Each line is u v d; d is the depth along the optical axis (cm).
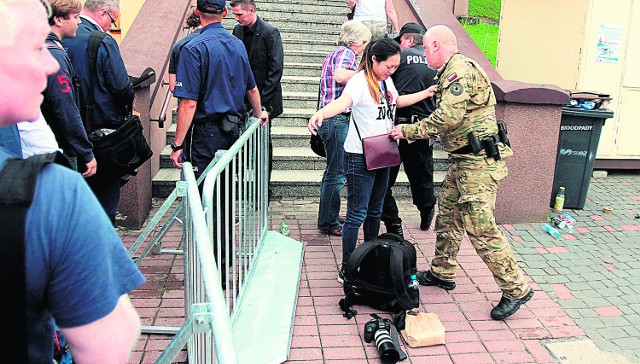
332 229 503
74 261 105
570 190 597
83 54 352
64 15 315
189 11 739
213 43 367
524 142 529
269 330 340
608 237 528
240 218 348
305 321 364
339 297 395
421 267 447
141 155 370
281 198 600
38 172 105
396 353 321
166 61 605
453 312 381
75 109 306
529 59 777
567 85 726
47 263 104
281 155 627
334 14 922
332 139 469
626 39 704
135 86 481
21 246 100
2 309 102
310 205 582
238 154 340
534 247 498
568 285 430
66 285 106
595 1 691
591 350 344
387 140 384
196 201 223
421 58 449
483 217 359
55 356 248
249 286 387
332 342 342
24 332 104
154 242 324
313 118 355
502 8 817
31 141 249
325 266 442
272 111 495
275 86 484
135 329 121
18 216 100
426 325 348
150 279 410
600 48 705
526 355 337
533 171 539
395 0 855
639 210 606
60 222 104
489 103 361
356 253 365
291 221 536
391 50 364
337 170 480
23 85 109
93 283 108
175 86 366
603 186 693
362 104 378
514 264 368
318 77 789
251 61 484
